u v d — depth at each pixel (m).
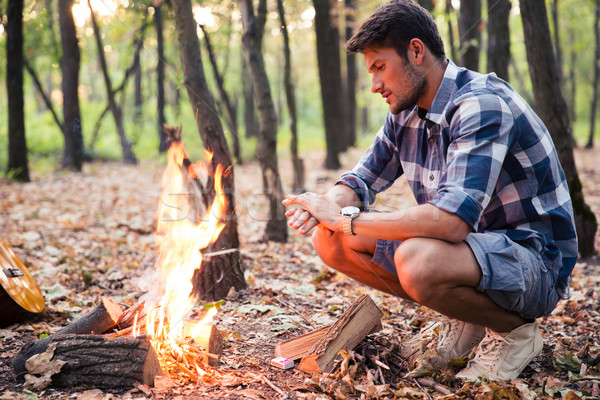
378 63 2.18
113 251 4.94
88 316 2.34
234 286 3.58
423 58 2.16
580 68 27.92
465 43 7.32
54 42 13.62
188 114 14.66
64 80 12.03
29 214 6.79
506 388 2.05
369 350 2.41
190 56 3.55
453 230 1.96
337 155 13.76
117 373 2.04
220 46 13.02
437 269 1.96
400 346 2.44
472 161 2.02
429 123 2.27
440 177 2.31
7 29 9.80
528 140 2.14
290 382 2.20
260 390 2.11
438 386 2.11
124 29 13.70
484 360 2.21
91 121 20.16
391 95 2.22
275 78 31.86
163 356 2.26
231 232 3.59
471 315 2.10
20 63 10.02
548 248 2.21
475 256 2.00
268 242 5.51
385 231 2.10
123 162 14.60
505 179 2.17
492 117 2.05
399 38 2.13
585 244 4.77
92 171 12.56
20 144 10.20
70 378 2.07
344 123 15.91
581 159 14.44
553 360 2.39
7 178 10.17
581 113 33.72
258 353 2.53
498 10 7.42
